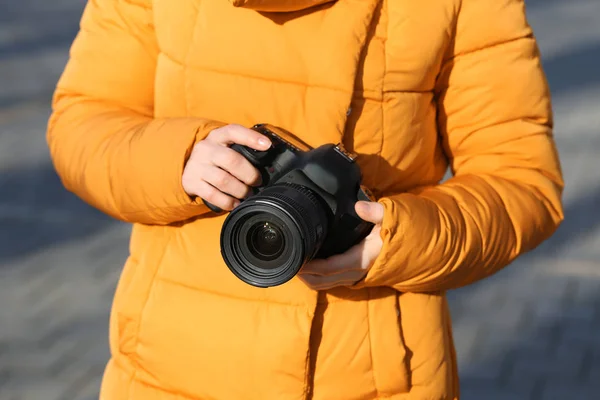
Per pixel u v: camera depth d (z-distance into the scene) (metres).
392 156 2.23
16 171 8.02
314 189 1.97
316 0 2.11
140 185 2.17
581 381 5.05
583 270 6.28
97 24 2.43
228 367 2.21
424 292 2.29
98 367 5.01
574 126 9.32
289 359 2.16
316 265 2.04
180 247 2.26
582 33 13.33
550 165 2.38
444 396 2.32
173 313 2.25
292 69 2.16
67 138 2.39
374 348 2.21
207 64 2.22
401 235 2.04
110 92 2.43
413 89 2.20
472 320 5.64
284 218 1.81
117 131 2.30
